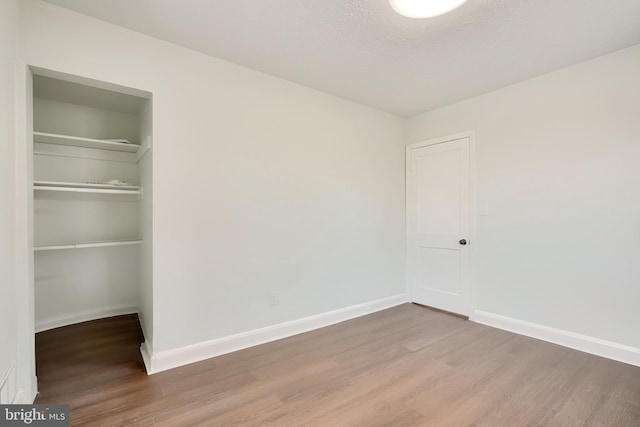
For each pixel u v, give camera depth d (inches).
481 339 109.3
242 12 75.1
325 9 73.6
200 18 77.7
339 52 93.1
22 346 66.9
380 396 75.4
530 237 112.0
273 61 98.9
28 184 68.7
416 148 151.3
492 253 122.6
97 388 78.2
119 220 135.0
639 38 85.7
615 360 93.1
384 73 106.9
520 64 100.7
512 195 116.6
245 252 103.1
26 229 67.2
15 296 65.0
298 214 116.3
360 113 136.4
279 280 111.3
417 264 152.0
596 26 79.7
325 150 124.3
